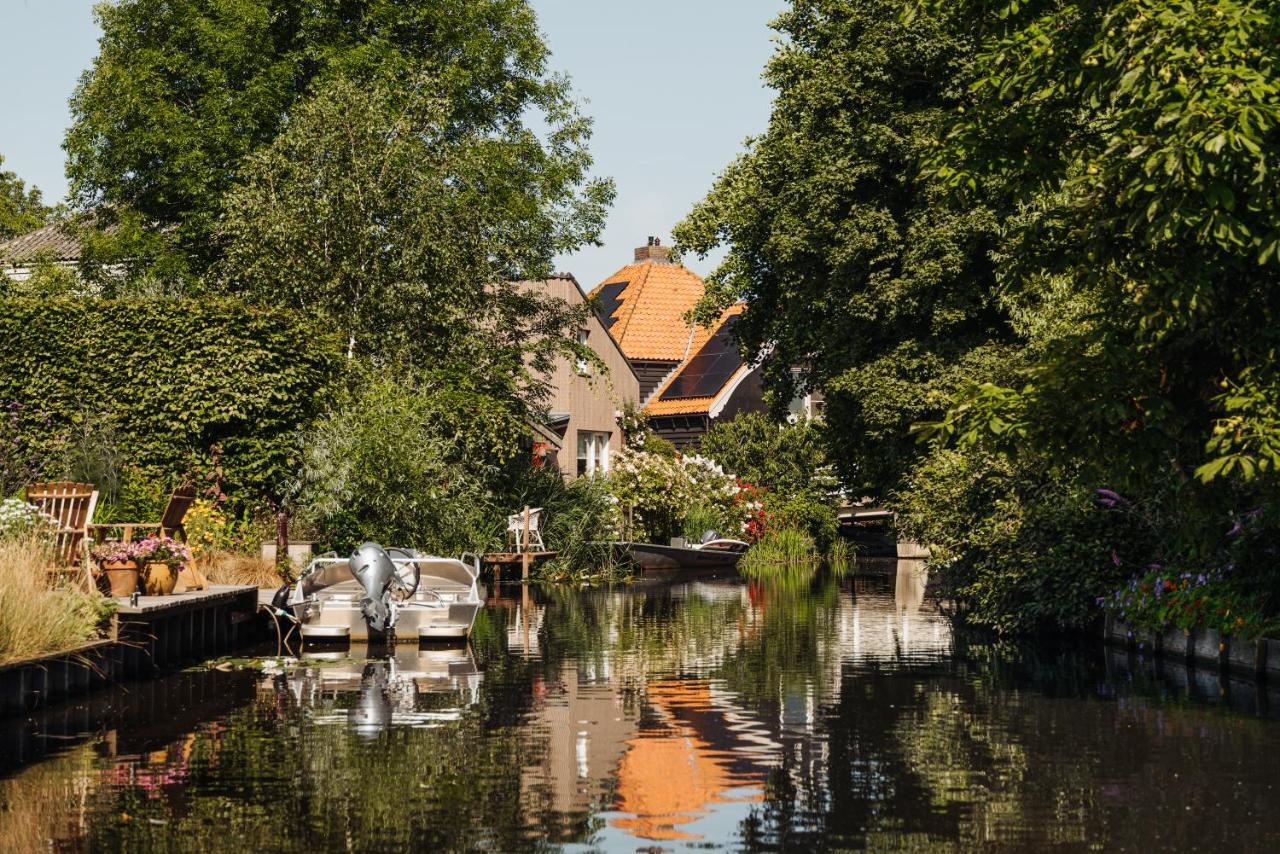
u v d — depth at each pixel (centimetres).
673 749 1447
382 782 1275
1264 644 1966
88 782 1273
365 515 3338
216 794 1224
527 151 4791
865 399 3759
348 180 3825
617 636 2717
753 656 2338
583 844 1051
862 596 3903
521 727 1588
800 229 3912
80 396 3216
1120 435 1702
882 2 3756
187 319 3228
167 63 4406
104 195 4575
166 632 2211
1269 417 1491
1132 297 1702
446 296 3900
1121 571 2536
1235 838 1061
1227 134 1336
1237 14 1413
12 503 1931
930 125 3591
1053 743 1467
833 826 1108
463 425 3775
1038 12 1831
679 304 8656
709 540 5644
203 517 3016
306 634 2577
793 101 4016
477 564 2789
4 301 3228
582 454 6150
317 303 3788
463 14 4844
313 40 4594
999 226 3503
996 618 2711
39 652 1717
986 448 1736
